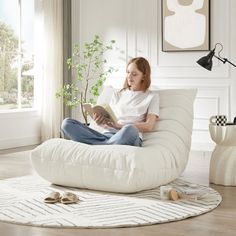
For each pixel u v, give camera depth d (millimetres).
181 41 6539
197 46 6449
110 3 7000
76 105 7250
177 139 4461
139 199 3828
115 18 6973
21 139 6895
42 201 3779
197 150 6453
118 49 6973
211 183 4480
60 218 3371
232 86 6289
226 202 3811
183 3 6500
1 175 4793
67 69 7277
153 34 6734
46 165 4223
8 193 4027
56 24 7129
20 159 5727
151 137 4434
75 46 6926
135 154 3914
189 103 4691
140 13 6805
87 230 3176
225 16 6305
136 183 3889
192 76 6523
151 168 3965
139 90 4551
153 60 6754
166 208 3584
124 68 6941
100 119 4379
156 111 4430
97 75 7133
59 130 7211
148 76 4520
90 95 7176
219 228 3213
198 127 6504
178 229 3193
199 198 3850
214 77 6387
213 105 6410
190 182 4504
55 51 7137
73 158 4109
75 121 4363
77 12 7246
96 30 7121
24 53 7023
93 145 4219
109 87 4953
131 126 4215
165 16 6621
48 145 4273
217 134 4438
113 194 3984
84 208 3598
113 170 3943
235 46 6254
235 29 6250
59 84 7180
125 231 3158
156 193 4004
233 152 4398
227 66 6309
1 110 6734
